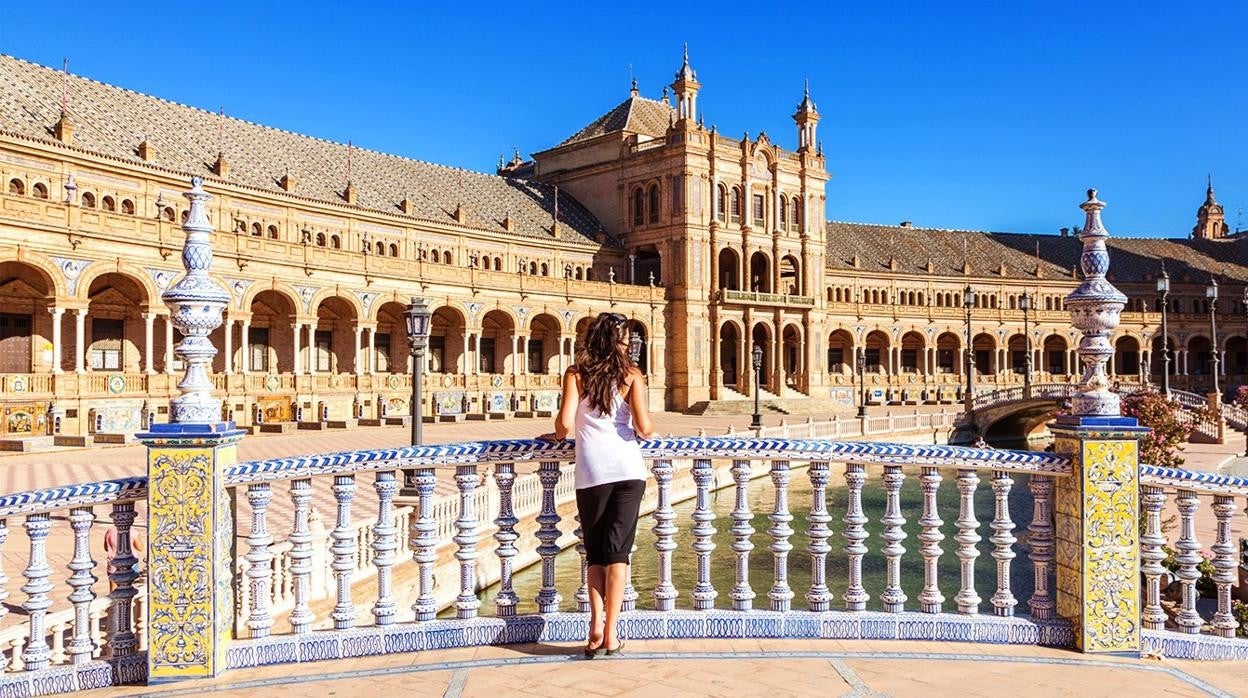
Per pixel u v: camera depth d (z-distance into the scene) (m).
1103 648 7.26
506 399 66.56
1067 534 7.49
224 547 6.97
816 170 88.69
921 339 98.06
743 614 7.50
